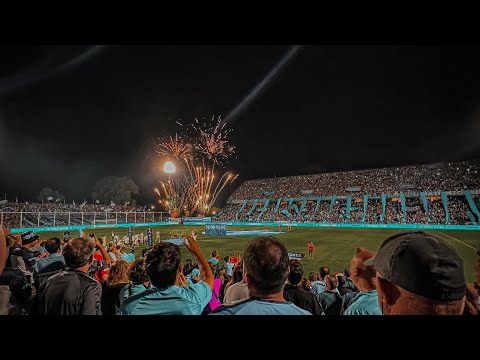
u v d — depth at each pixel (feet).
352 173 227.40
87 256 11.87
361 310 8.87
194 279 22.34
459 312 4.62
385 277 5.00
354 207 199.00
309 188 232.94
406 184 195.31
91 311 11.23
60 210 184.14
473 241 93.66
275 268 7.14
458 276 4.56
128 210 218.38
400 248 4.88
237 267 16.42
